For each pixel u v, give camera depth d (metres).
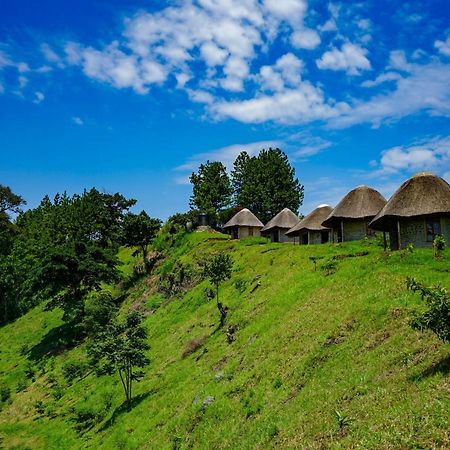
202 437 23.64
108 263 70.38
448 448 12.55
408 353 19.66
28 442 36.81
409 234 40.91
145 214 82.50
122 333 42.00
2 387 53.16
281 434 18.88
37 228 99.75
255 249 60.50
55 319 72.81
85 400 41.22
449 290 24.42
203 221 86.62
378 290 27.88
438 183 41.03
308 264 42.03
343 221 55.66
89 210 101.00
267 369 25.94
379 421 15.40
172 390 32.47
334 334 25.00
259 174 110.94
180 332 45.69
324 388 20.72
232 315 39.34
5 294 84.19
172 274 67.56
